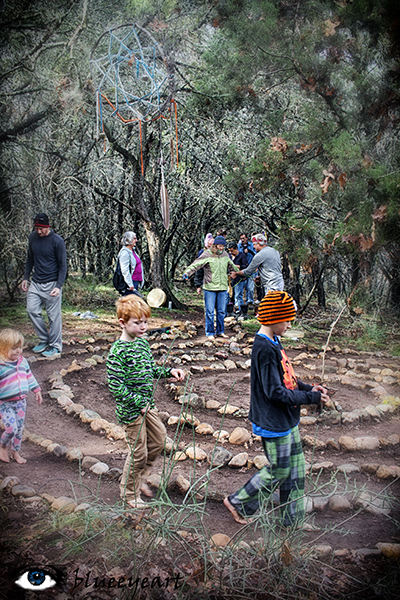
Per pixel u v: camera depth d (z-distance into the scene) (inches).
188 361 270.5
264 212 446.9
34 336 302.5
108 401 209.0
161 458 159.8
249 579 101.0
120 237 506.6
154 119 280.7
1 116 347.6
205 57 344.8
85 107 346.0
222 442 173.5
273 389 107.5
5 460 151.8
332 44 282.0
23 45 315.0
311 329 389.7
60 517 119.7
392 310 440.1
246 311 419.2
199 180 469.4
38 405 199.6
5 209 389.4
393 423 197.2
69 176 402.0
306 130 313.4
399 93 279.4
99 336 312.0
